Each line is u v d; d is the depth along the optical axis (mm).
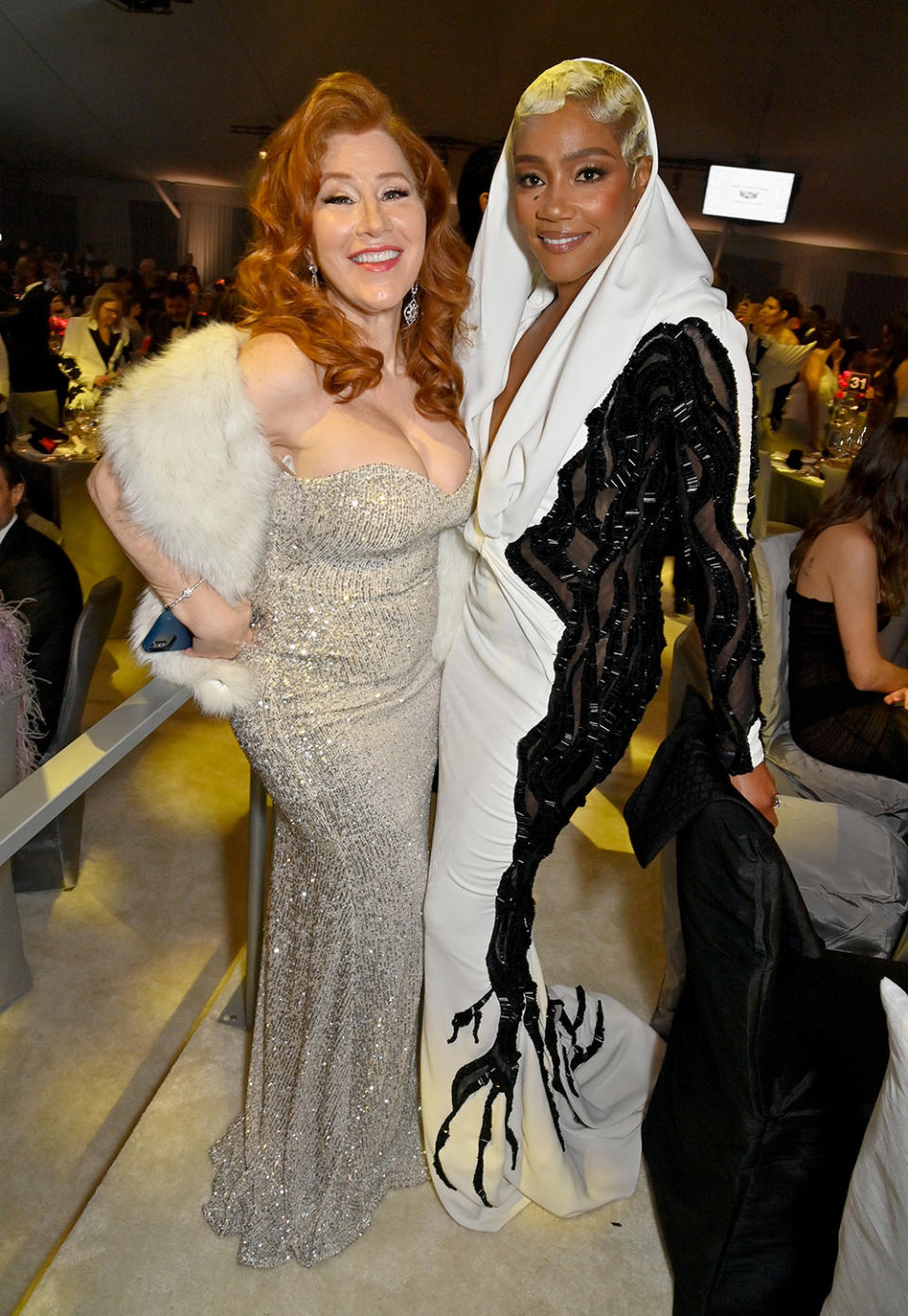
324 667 1425
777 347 5574
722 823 1348
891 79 10664
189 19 11789
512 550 1428
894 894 1965
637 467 1372
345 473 1330
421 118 13781
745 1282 1429
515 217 1498
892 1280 1042
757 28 10406
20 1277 1575
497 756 1508
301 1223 1605
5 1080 1670
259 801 1892
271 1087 1666
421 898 1583
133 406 1218
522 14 10961
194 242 19031
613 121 1295
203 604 1332
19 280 8125
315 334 1307
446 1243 1656
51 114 15430
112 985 1929
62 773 1222
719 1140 1432
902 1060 996
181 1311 1515
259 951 1979
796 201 15211
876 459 2160
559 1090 1784
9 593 1821
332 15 11438
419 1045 1714
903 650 2564
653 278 1346
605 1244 1669
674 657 2037
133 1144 1777
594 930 2490
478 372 1539
